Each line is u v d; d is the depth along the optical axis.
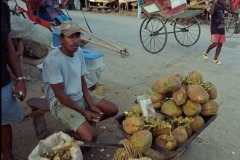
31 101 3.42
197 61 6.83
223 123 3.99
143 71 6.05
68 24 2.79
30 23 5.21
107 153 3.22
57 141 2.61
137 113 2.69
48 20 7.80
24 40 5.21
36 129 3.45
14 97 2.54
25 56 5.55
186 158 3.19
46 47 5.43
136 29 10.59
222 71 6.16
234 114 4.25
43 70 2.91
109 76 5.69
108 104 3.27
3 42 2.19
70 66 2.92
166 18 7.49
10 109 2.51
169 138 2.38
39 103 3.37
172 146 2.37
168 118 2.73
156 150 2.39
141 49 7.80
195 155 3.26
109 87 5.12
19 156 3.11
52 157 2.44
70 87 2.98
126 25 11.45
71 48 2.83
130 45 8.20
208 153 3.30
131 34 9.68
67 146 2.47
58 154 2.45
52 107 3.02
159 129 2.50
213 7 6.25
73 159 2.42
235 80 5.64
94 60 4.30
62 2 9.78
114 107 3.29
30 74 5.45
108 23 11.94
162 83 2.80
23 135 3.51
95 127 3.52
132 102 4.54
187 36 9.02
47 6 7.77
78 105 2.96
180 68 6.30
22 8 7.52
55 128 3.68
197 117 2.75
